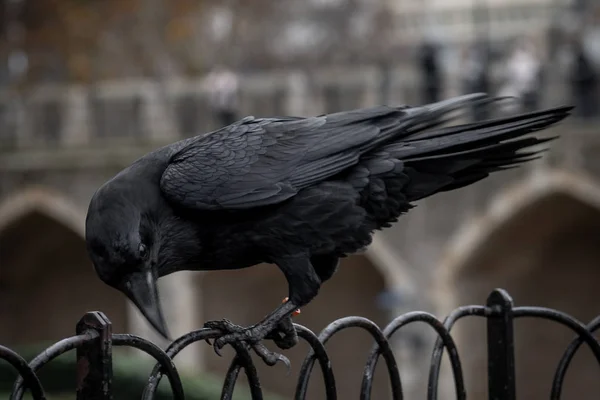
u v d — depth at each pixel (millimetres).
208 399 13633
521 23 39688
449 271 26484
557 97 24734
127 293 4246
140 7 35375
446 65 27422
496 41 29531
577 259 28312
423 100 24609
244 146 4566
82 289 31234
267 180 4480
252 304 30828
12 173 28016
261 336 4297
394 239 26766
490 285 27750
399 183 4609
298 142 4590
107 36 35281
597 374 28719
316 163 4547
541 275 28578
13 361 3494
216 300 29578
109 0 34562
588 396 28844
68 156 27531
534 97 23641
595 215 26734
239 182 4465
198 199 4406
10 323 31250
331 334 4391
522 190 25516
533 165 25359
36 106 27891
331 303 30031
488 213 25938
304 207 4500
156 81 34219
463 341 27156
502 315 4867
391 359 4527
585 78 24625
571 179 24953
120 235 4223
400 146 4605
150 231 4324
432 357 4688
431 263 26578
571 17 34656
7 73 34625
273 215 4484
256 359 29094
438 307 26438
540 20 39125
